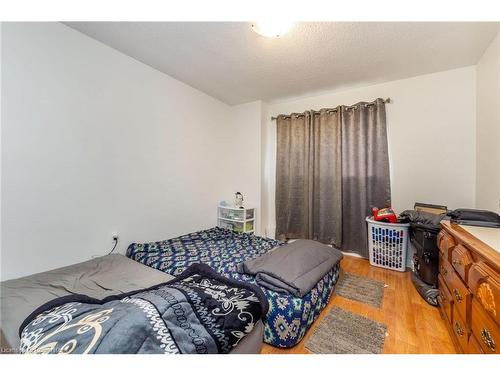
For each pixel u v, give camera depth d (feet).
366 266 8.33
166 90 8.25
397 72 7.84
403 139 8.44
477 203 7.02
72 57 5.67
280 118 11.09
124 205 7.03
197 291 3.30
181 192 9.05
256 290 3.87
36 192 5.16
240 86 9.23
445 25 5.36
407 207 8.43
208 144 10.30
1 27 4.60
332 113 9.75
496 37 5.74
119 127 6.81
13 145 4.80
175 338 2.37
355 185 9.32
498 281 2.62
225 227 10.85
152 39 6.08
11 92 4.74
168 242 7.84
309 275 4.91
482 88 6.66
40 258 5.24
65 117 5.59
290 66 7.48
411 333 4.65
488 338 2.79
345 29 5.52
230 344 2.79
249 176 11.22
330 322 5.03
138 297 2.91
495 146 5.85
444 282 4.88
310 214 10.21
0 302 3.92
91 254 6.21
